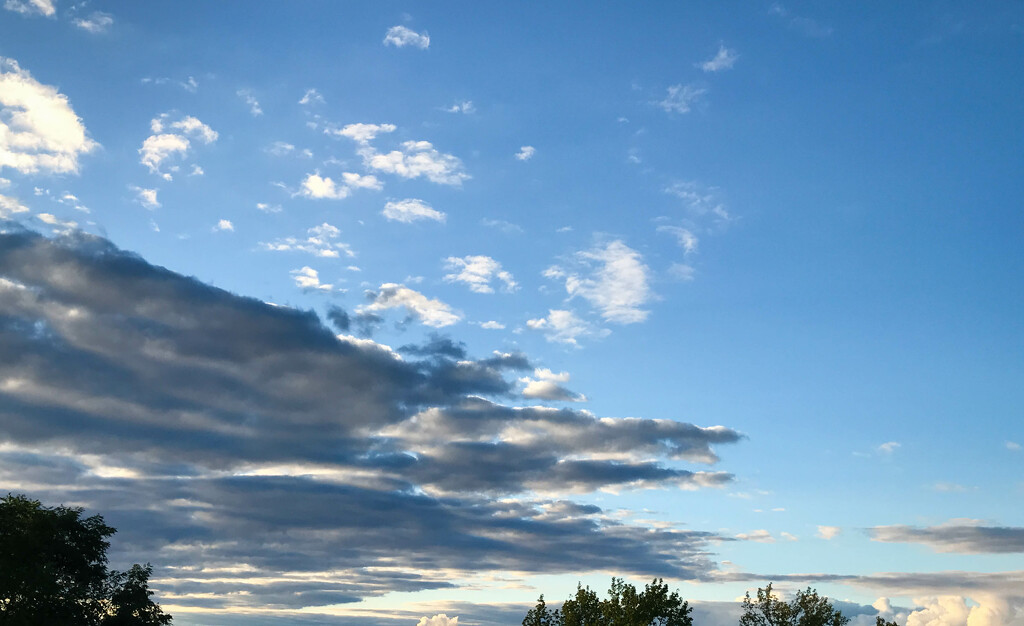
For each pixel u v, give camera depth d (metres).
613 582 79.94
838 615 80.31
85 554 86.50
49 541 79.31
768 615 80.62
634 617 76.88
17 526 72.62
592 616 78.62
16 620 68.19
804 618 79.38
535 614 82.31
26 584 70.06
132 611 86.31
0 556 70.88
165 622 89.75
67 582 81.56
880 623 83.44
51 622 72.31
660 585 80.06
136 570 90.25
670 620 78.81
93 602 84.94
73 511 86.81
